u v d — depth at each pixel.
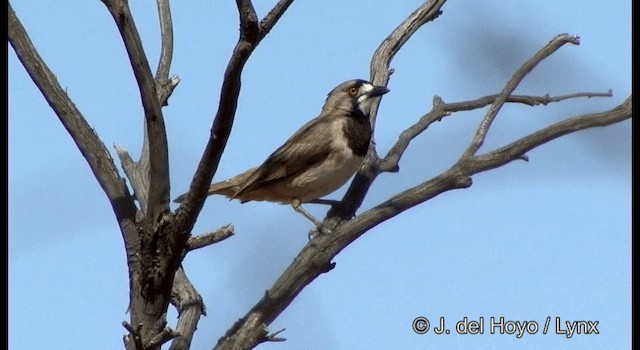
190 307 10.35
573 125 8.88
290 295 9.50
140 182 11.61
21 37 9.47
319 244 9.70
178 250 8.91
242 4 7.52
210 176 8.52
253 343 8.98
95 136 9.81
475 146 9.45
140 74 8.47
